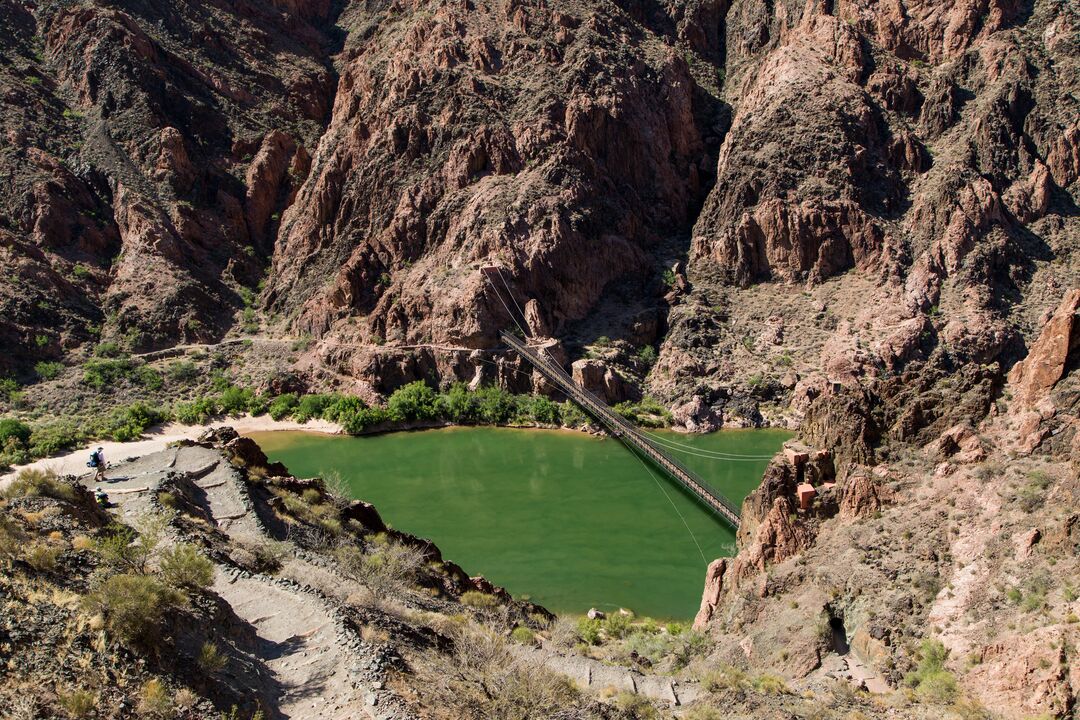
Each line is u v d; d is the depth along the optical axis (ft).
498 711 75.97
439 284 386.11
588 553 219.41
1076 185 402.52
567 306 392.06
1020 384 140.56
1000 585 109.60
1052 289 365.61
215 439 158.71
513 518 245.86
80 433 309.01
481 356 368.07
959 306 360.28
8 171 416.46
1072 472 116.67
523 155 424.46
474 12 491.31
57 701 57.16
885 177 405.18
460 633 99.66
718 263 407.03
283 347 390.83
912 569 121.70
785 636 121.80
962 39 453.58
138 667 63.46
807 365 358.43
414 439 330.75
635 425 338.54
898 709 98.78
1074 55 431.84
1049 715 89.92
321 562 112.68
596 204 415.85
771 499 148.77
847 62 442.09
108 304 398.01
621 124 442.50
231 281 443.32
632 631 167.94
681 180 459.73
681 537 230.48
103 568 78.18
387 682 74.13
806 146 408.26
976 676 100.07
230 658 73.15
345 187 444.14
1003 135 405.39
